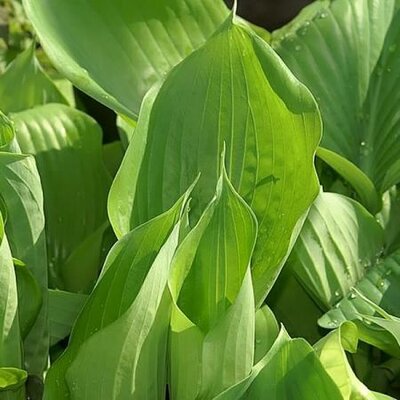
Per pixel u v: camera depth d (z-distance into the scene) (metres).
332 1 1.57
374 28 1.55
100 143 1.52
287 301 1.41
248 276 1.01
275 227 1.17
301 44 1.52
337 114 1.51
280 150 1.17
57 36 1.35
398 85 1.52
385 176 1.48
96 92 1.32
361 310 1.30
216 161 1.19
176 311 1.03
